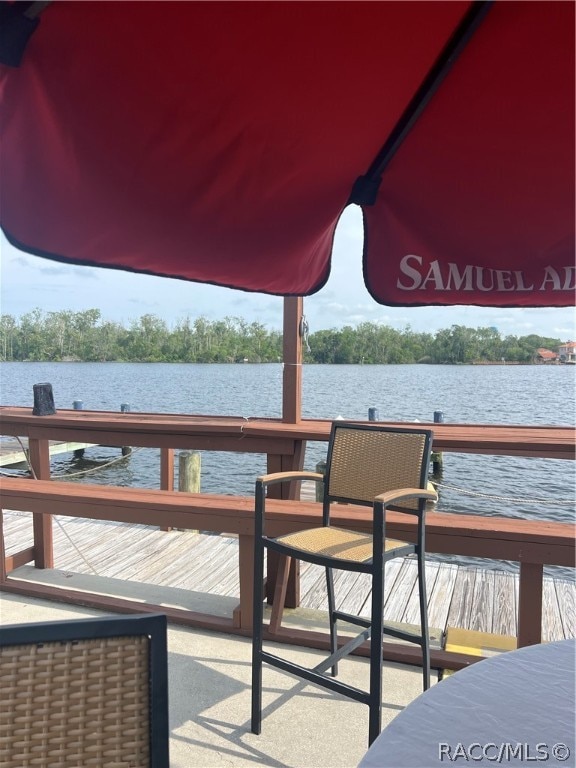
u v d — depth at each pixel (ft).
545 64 4.53
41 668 2.59
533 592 7.62
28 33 3.07
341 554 6.13
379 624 5.58
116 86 3.56
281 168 4.93
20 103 3.28
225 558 13.07
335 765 6.28
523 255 6.19
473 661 8.04
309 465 33.99
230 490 32.65
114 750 2.63
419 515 6.79
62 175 3.69
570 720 2.85
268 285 6.58
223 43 3.57
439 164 5.82
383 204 6.54
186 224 4.62
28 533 15.10
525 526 7.86
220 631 9.29
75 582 11.56
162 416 13.55
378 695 5.59
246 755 6.42
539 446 10.39
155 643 2.72
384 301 6.89
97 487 10.39
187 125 4.01
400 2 3.59
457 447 10.64
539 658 3.50
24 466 31.65
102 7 3.13
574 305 6.28
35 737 2.55
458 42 4.25
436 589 11.40
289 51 3.79
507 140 5.33
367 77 4.31
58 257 4.15
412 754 2.60
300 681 7.87
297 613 10.11
